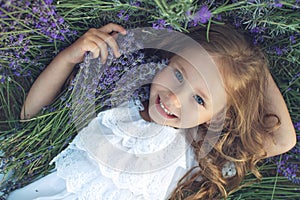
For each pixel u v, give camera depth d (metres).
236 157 0.73
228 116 0.69
